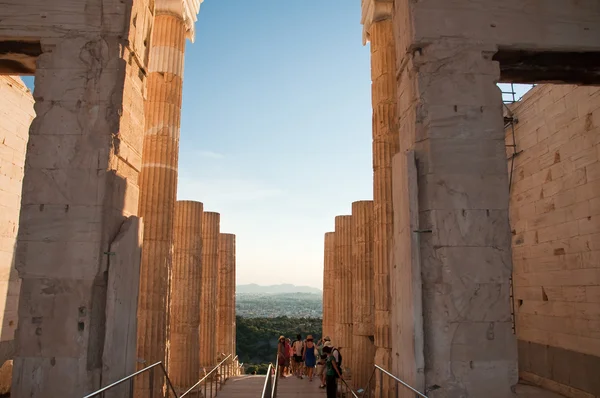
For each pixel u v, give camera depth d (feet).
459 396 24.93
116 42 27.86
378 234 41.96
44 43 27.73
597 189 39.65
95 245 25.66
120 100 27.48
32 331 25.04
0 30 27.66
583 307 41.01
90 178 26.35
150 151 40.37
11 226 44.98
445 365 25.25
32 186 26.30
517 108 52.49
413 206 26.61
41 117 26.99
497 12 28.58
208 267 69.05
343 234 71.05
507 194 26.81
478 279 26.02
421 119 27.45
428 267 26.21
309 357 57.62
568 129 43.52
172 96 41.70
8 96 44.27
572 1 29.07
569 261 43.06
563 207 44.14
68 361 24.66
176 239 55.72
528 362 49.39
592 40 28.68
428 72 27.73
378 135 43.11
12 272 45.06
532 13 28.73
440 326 25.61
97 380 25.14
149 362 36.42
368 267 57.06
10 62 30.71
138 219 28.76
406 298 26.81
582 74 32.09
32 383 24.54
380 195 42.11
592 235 40.11
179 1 42.45
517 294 51.70
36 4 28.02
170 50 42.09
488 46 28.12
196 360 52.70
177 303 53.62
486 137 27.30
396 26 31.45
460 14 28.37
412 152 27.14
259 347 204.13
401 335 27.55
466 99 27.58
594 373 39.40
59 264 25.57
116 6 28.12
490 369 25.29
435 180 26.73
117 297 26.00
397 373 28.04
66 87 27.30
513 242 52.65
